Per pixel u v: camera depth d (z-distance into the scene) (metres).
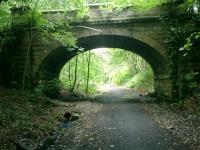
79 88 46.97
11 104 20.17
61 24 29.70
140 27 30.53
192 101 23.52
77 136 16.22
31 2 27.88
